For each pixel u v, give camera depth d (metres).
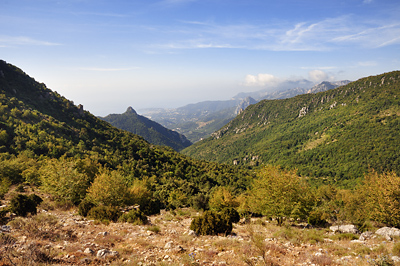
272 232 15.98
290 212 19.25
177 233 13.90
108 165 85.12
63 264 6.84
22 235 9.47
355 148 177.12
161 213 28.48
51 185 27.17
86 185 28.12
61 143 85.88
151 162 111.69
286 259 8.47
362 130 197.75
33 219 11.25
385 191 19.88
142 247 9.72
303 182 20.47
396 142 158.62
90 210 17.92
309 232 14.95
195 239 12.26
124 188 27.83
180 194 47.72
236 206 36.28
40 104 122.38
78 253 7.93
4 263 6.22
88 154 89.19
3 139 72.00
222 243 10.88
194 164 132.75
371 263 7.76
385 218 19.69
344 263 8.09
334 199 42.94
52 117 111.19
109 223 15.41
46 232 9.98
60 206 24.00
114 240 10.70
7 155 62.03
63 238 9.85
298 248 10.50
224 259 8.39
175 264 7.18
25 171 44.38
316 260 8.25
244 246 9.99
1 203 20.12
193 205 39.59
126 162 100.44
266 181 20.34
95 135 120.94
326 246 10.98
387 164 141.62
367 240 13.10
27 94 122.81
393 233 15.30
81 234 10.97
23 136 80.12
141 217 17.28
